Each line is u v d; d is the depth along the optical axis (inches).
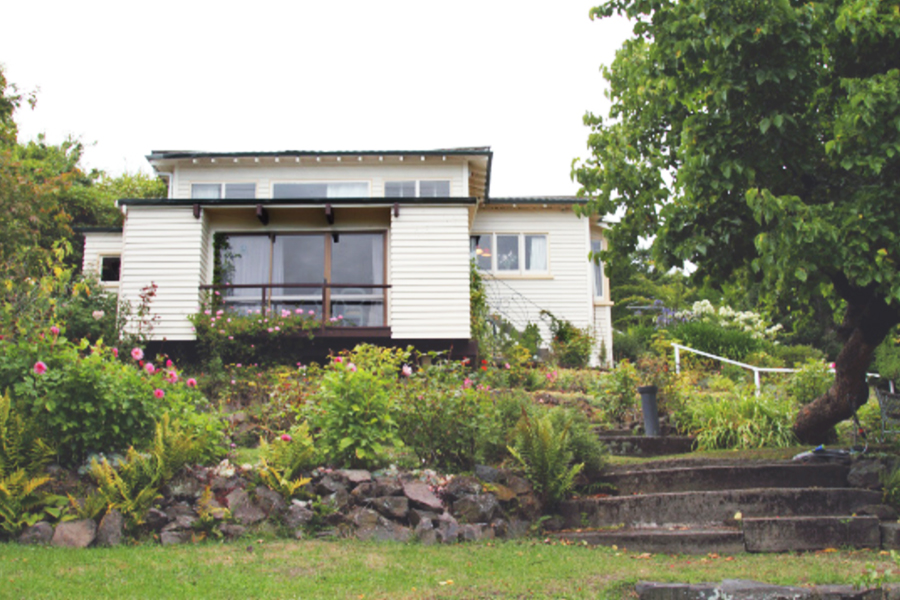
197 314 585.0
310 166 786.2
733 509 292.2
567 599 204.1
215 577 215.2
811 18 291.6
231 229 634.8
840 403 374.3
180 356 594.2
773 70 295.1
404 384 342.0
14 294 392.2
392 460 314.5
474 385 377.4
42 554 232.8
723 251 338.3
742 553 265.1
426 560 242.2
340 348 600.1
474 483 294.4
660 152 366.3
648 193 359.3
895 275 282.7
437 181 788.6
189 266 603.5
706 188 323.9
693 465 346.3
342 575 221.3
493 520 287.3
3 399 260.2
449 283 607.2
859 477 309.7
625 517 296.4
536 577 224.4
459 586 214.1
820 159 323.3
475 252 805.2
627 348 878.4
